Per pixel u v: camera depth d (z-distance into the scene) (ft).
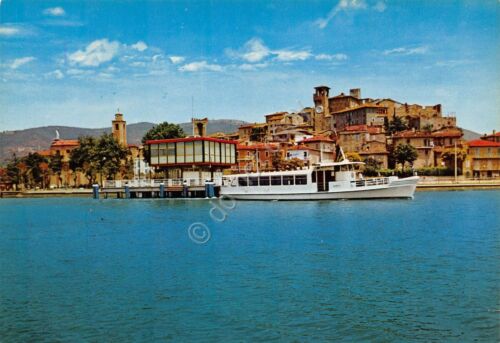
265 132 520.83
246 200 271.08
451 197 286.25
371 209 214.07
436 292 86.58
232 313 78.18
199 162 308.60
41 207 299.17
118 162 429.79
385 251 120.26
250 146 442.50
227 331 71.51
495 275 96.43
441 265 105.09
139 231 169.17
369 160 418.51
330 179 252.42
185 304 82.99
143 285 94.89
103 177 452.76
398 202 241.14
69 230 180.04
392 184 247.29
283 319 75.61
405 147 409.90
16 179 496.64
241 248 128.36
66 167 520.01
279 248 126.82
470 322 73.67
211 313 78.54
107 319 77.41
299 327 72.69
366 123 498.28
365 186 247.91
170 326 73.77
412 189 246.47
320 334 70.28
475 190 354.54
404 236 141.69
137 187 323.57
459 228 156.35
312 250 123.13
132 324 75.05
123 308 82.02
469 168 409.28
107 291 91.81
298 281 94.63
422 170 396.57
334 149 450.30
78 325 75.25
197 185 301.63
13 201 380.17
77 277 103.04
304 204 240.32
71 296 89.30
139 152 490.08
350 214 198.08
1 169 499.92
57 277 103.40
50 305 84.53
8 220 222.07
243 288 90.99
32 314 80.18
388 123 501.56
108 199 340.80
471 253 116.47
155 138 423.64
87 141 440.45
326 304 81.46
